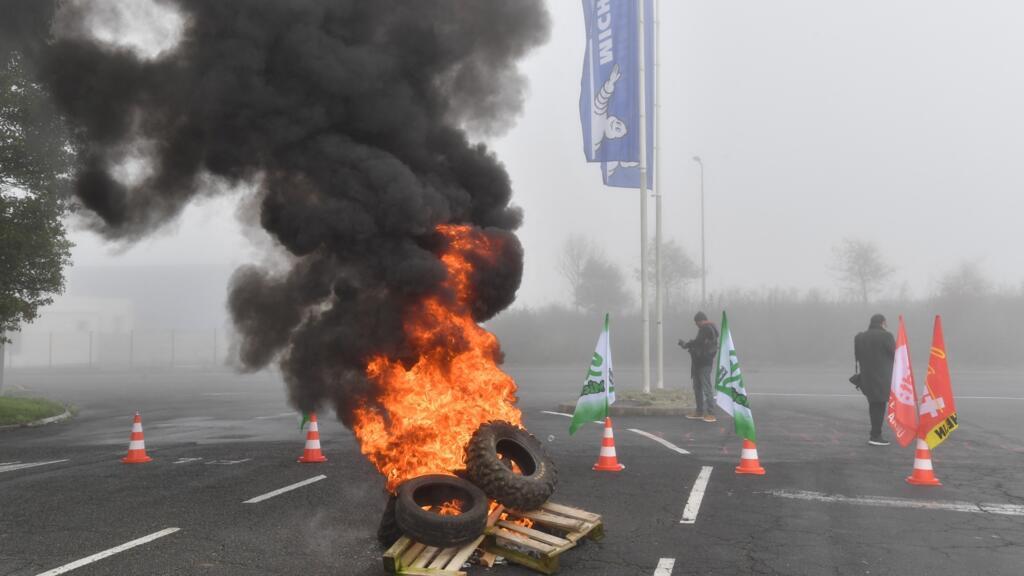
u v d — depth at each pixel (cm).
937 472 966
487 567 578
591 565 590
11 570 585
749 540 658
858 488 871
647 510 768
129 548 642
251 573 575
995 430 1343
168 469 1027
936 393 892
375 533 687
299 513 767
